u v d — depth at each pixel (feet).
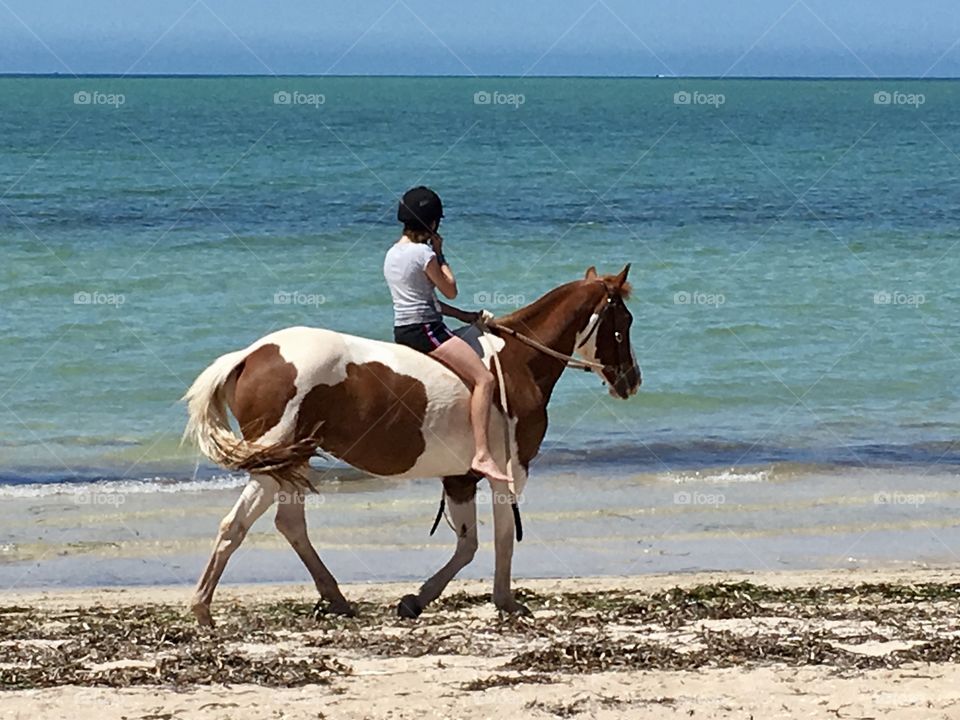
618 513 45.01
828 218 122.31
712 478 49.65
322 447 29.86
